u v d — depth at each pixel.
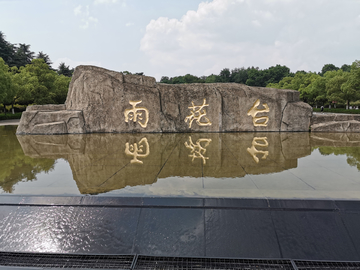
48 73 29.81
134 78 9.62
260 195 2.93
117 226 2.62
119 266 2.26
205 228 2.57
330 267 2.22
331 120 10.01
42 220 2.71
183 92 9.70
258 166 4.52
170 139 7.89
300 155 5.50
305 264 2.25
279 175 3.90
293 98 9.92
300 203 2.73
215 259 2.31
